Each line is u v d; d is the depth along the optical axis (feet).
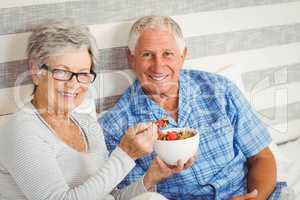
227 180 6.01
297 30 7.95
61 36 4.82
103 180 4.78
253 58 7.59
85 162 5.13
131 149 4.88
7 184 4.85
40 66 4.88
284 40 7.85
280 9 7.70
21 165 4.62
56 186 4.66
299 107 8.22
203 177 5.92
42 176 4.64
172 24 6.05
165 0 6.64
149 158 5.85
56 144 4.91
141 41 5.97
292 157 7.20
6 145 4.71
